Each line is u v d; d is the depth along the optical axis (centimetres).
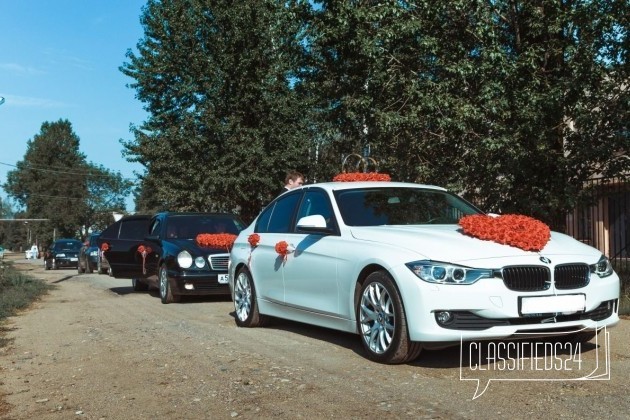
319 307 666
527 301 526
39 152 8800
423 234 591
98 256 2397
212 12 1716
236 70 1689
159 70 1783
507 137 927
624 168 963
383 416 445
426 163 1086
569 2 967
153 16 1842
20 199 8869
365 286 592
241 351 673
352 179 890
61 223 8056
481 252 544
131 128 1942
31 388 564
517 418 434
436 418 438
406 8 1024
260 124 1748
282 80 1717
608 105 921
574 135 964
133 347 724
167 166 1788
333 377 550
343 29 1076
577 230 1305
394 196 706
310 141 1720
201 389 534
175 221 1270
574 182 998
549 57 1012
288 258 722
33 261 5731
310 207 730
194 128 1736
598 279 571
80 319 986
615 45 923
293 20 1180
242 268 841
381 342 578
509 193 1016
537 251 555
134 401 511
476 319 523
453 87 1001
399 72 1072
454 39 1038
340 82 1177
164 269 1164
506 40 1060
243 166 1689
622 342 665
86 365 644
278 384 536
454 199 735
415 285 534
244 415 462
